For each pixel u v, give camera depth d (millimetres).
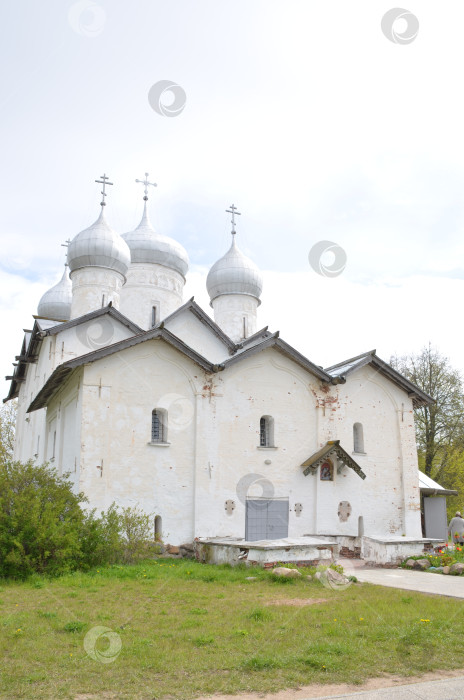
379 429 23484
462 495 34906
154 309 30359
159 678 6094
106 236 27312
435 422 35281
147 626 8320
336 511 21703
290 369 22141
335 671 6375
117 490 18594
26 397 33469
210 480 19859
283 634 7867
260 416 21281
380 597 10844
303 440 21844
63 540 13375
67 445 20938
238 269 30828
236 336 30234
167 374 20062
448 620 8734
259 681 6043
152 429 19938
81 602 10188
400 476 23453
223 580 12922
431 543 17359
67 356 23922
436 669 6566
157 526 18984
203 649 7125
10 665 6402
